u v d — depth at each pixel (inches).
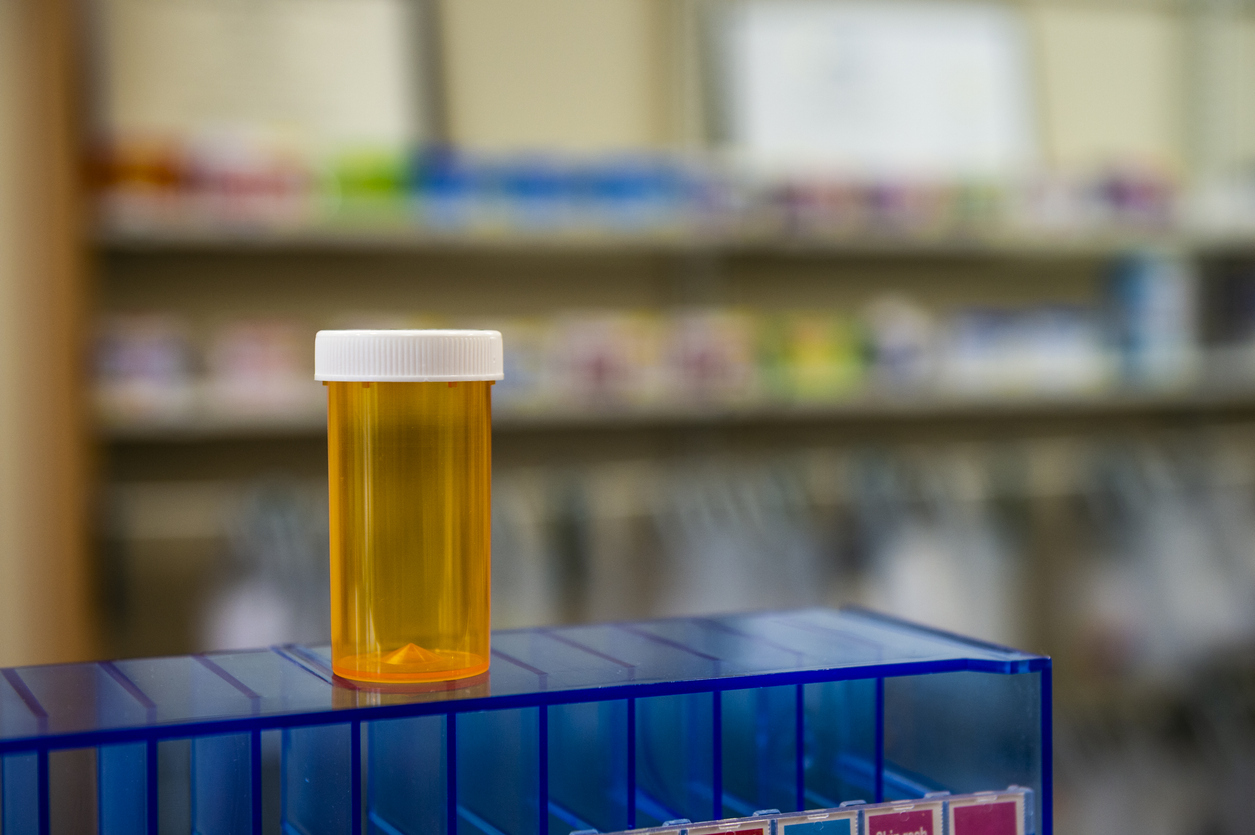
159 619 107.1
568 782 27.9
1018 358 119.3
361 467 26.9
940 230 116.1
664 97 124.9
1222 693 121.7
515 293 121.2
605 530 117.0
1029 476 135.3
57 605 97.7
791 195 112.3
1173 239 124.6
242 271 112.7
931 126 129.6
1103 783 117.6
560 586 112.1
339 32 112.7
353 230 100.3
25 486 100.0
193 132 108.0
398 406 26.8
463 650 27.5
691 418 121.6
